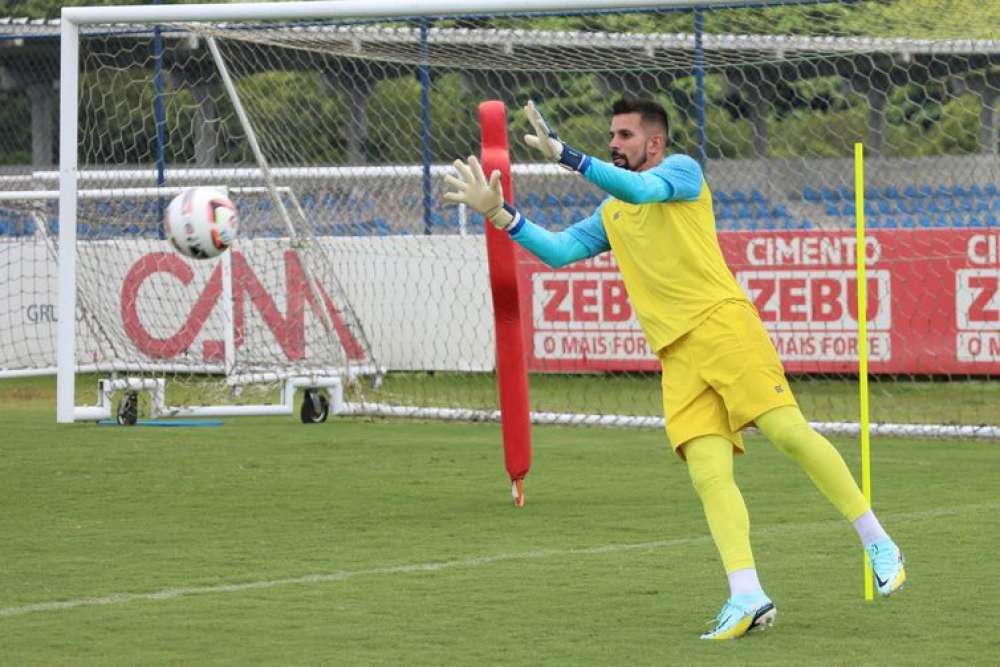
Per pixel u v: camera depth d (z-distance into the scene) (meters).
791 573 20.98
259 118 58.78
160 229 49.66
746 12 49.94
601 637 17.27
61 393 40.12
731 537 17.47
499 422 41.19
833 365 43.28
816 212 62.69
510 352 26.94
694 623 18.00
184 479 31.03
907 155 64.88
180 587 20.34
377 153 64.19
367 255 50.75
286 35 44.56
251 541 23.98
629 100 18.92
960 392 45.50
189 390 47.03
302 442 37.31
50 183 65.25
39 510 27.20
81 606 19.16
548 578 20.78
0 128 75.12
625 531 24.69
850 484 17.88
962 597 19.30
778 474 30.81
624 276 18.69
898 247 42.88
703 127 47.03
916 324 42.94
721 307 17.94
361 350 47.00
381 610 18.80
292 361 45.03
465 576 20.97
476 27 57.81
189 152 65.31
